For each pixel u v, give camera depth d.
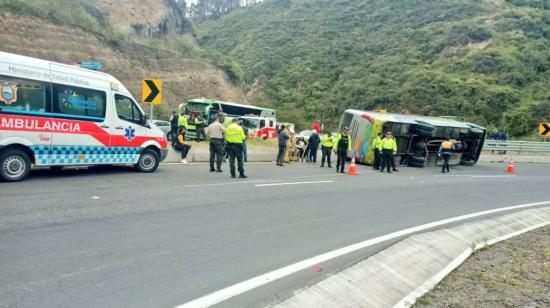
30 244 5.65
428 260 6.22
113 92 12.01
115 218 7.29
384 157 19.67
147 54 49.12
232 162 13.48
